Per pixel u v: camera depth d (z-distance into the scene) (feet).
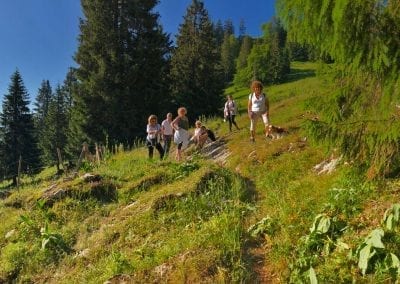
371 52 17.33
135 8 134.00
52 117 235.81
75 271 26.37
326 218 21.24
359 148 22.59
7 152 191.11
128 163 48.70
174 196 31.63
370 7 16.78
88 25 134.82
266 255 22.16
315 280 18.10
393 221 19.21
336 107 22.86
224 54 385.29
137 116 128.88
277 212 25.45
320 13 17.39
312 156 33.17
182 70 162.40
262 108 44.21
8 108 193.47
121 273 23.39
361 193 22.98
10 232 33.71
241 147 45.75
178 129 49.24
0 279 28.12
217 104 160.76
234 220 25.67
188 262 21.77
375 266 17.79
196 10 175.22
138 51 130.93
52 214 34.91
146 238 27.53
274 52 302.25
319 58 23.72
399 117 20.62
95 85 126.52
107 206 35.42
